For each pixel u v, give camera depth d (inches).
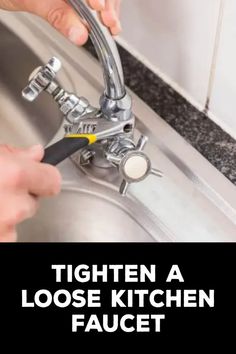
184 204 21.6
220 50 21.0
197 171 22.3
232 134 22.7
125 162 19.7
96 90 25.7
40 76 20.0
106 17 18.1
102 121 20.4
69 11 19.1
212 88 22.5
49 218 23.9
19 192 14.7
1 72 30.8
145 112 24.7
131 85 26.1
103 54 18.9
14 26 28.8
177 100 24.9
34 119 29.0
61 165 23.0
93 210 22.9
